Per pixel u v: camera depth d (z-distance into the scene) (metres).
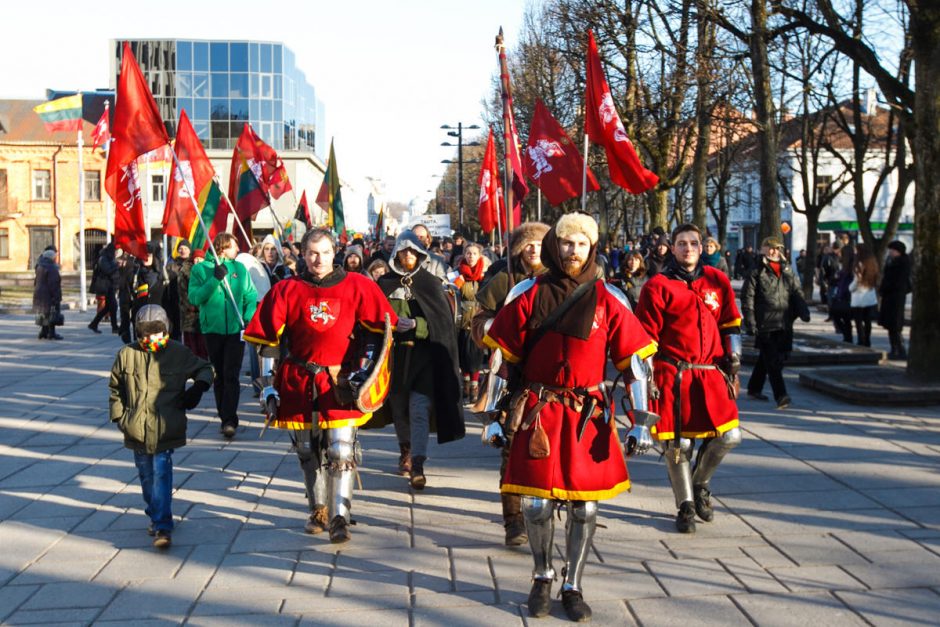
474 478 7.10
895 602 4.41
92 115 36.91
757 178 48.06
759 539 5.41
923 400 9.47
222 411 8.72
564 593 4.37
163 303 11.30
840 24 13.41
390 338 5.62
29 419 9.71
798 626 4.16
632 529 5.66
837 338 17.19
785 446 7.77
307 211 28.36
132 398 5.51
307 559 5.24
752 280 9.52
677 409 5.56
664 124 21.25
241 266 8.96
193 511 6.25
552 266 4.54
